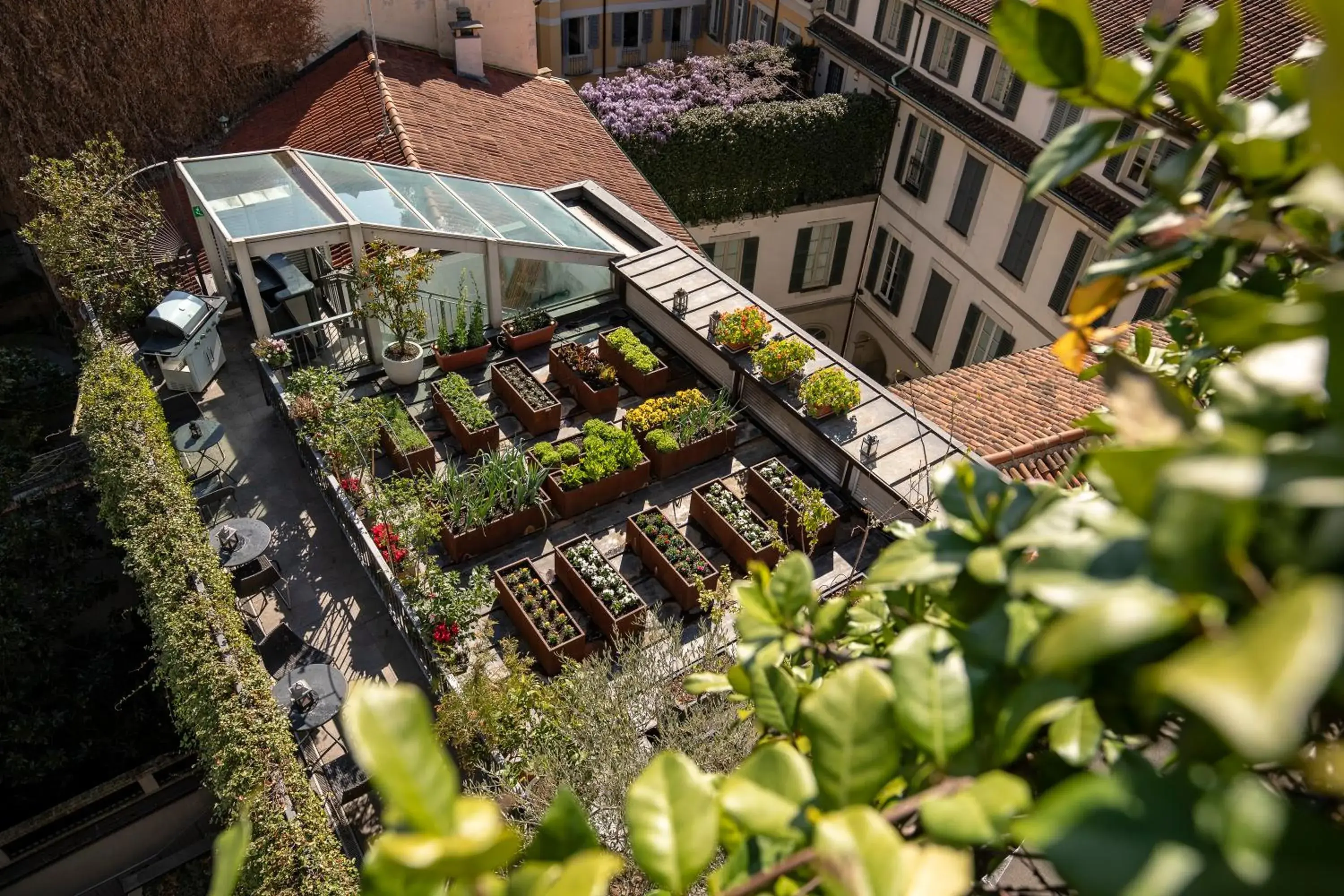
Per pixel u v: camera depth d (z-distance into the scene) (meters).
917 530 2.10
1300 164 1.58
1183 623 0.96
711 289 15.90
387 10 22.56
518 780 9.30
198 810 16.73
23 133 19.77
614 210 18.39
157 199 16.59
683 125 26.44
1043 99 22.95
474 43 22.62
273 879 8.82
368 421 13.02
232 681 10.38
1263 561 0.90
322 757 10.95
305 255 15.66
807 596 2.26
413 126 19.72
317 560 12.62
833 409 13.52
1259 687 0.63
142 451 12.73
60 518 16.77
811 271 31.28
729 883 1.55
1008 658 1.52
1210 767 1.06
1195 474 0.86
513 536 12.66
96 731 16.42
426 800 1.07
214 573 11.50
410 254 14.95
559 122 22.84
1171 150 19.48
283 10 21.67
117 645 17.41
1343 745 0.99
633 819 1.47
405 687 1.12
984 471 1.84
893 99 28.16
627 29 39.84
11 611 16.27
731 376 15.00
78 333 18.34
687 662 10.44
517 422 14.47
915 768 1.68
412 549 11.83
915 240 28.70
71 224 15.03
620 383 15.41
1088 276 1.85
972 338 27.20
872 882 1.07
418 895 1.12
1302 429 1.00
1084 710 1.54
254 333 15.77
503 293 15.88
